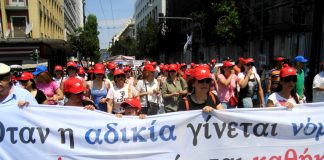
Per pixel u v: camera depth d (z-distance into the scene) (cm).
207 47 4116
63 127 455
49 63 2411
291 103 475
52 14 4684
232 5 2627
